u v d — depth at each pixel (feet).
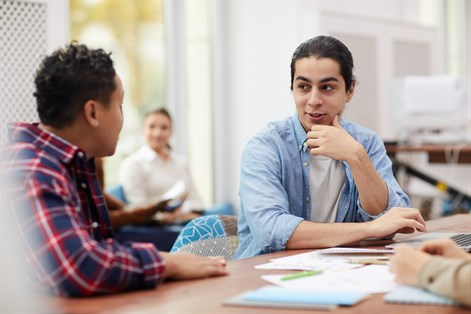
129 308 4.56
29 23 10.21
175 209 15.67
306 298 4.62
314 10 20.02
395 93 19.24
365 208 7.74
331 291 4.88
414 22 23.68
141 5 19.20
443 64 26.02
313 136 7.64
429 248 5.38
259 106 20.49
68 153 5.41
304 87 7.71
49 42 10.38
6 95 9.97
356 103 21.22
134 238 15.08
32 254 4.92
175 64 20.01
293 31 19.69
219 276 5.63
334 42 7.67
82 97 5.40
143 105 19.40
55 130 5.50
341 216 8.02
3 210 4.94
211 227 8.07
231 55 21.03
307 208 8.01
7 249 4.48
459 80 18.69
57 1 10.46
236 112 21.03
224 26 21.06
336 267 5.83
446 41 26.17
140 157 17.80
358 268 5.78
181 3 20.01
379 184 7.67
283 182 7.95
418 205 21.84
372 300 4.69
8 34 10.01
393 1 23.25
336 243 7.01
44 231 4.91
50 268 4.89
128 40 18.97
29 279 5.00
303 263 6.08
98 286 4.88
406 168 19.13
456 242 7.09
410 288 4.93
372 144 8.47
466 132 18.84
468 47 26.45
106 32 18.45
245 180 7.76
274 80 20.11
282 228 7.13
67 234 4.90
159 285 5.28
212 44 20.99
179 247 7.83
